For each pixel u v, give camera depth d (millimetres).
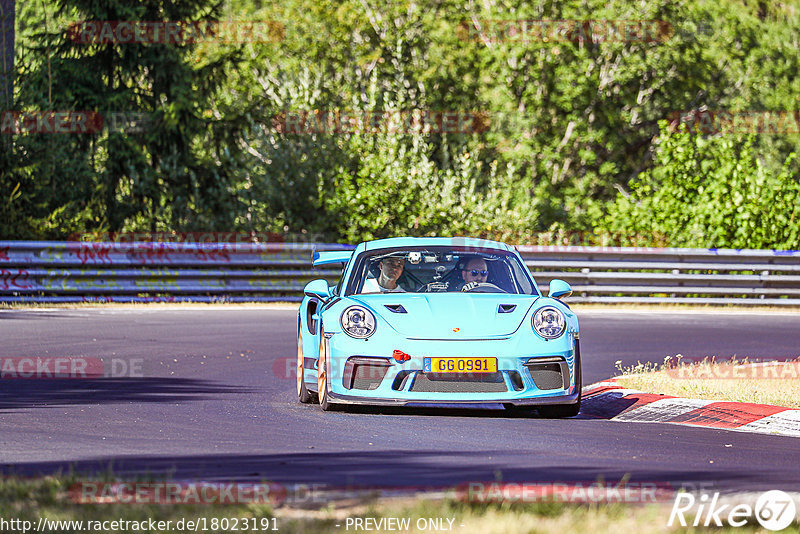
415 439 25969
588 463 22875
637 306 72125
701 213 83875
